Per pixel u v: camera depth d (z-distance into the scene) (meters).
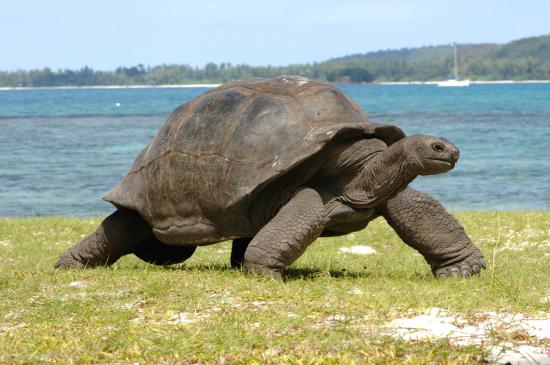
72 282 9.01
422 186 29.44
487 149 42.97
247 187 8.84
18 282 9.02
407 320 6.83
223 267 10.62
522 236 14.84
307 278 9.12
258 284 8.23
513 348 6.01
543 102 111.69
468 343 6.15
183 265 11.23
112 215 10.88
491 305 7.34
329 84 9.84
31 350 6.29
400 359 5.79
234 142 9.17
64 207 24.91
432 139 8.53
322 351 5.99
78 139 52.75
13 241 15.14
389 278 9.23
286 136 8.94
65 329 6.92
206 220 9.45
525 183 29.70
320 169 9.12
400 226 9.44
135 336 6.48
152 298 7.88
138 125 67.94
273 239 8.68
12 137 55.16
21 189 29.44
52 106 122.44
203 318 7.07
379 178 8.90
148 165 10.13
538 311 7.17
